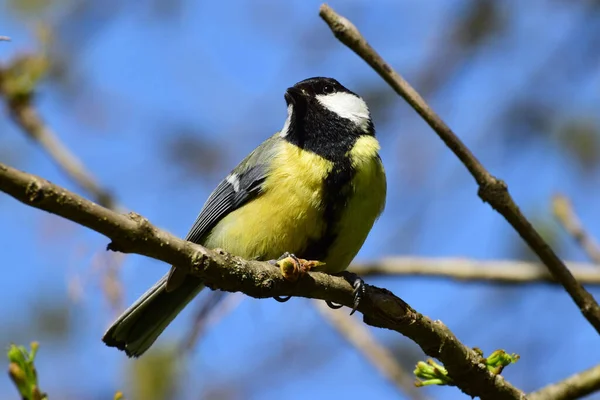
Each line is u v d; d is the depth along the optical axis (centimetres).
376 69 731
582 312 744
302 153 895
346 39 725
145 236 557
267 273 649
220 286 631
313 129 915
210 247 950
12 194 498
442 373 702
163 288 820
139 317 839
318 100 940
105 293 959
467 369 695
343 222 887
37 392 500
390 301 699
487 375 694
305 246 894
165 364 1095
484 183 735
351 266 1122
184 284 873
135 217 555
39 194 503
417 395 1029
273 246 892
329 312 1083
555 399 811
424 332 694
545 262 745
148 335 843
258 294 649
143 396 1096
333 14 725
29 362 506
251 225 893
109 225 538
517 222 736
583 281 1062
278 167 890
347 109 938
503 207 735
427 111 729
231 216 925
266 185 888
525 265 1103
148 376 1095
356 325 1077
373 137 941
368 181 893
